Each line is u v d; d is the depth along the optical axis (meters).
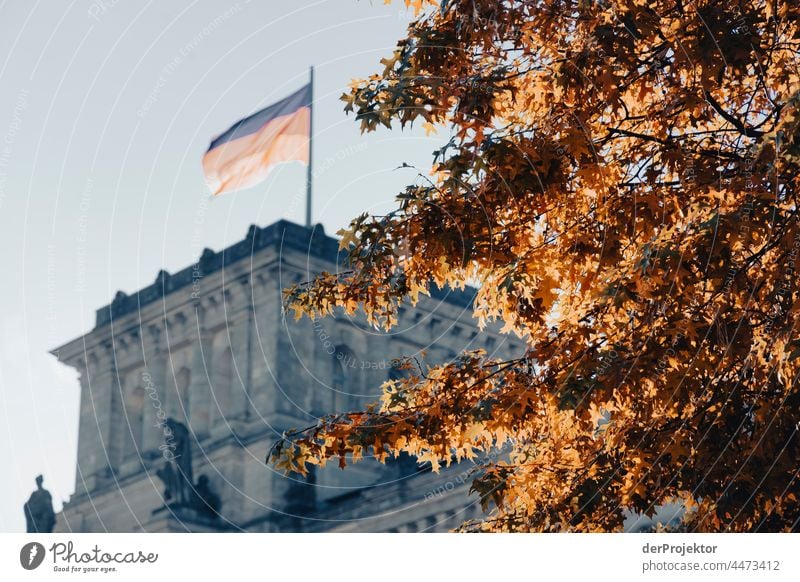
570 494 17.22
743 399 16.17
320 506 68.19
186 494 78.44
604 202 16.12
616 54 15.60
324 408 79.75
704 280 14.95
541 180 15.47
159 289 84.00
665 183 16.27
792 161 13.63
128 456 82.06
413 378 17.25
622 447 16.91
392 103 16.30
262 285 79.94
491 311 17.33
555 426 16.16
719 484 16.17
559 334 16.17
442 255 16.31
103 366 85.81
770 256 16.69
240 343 80.00
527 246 16.31
